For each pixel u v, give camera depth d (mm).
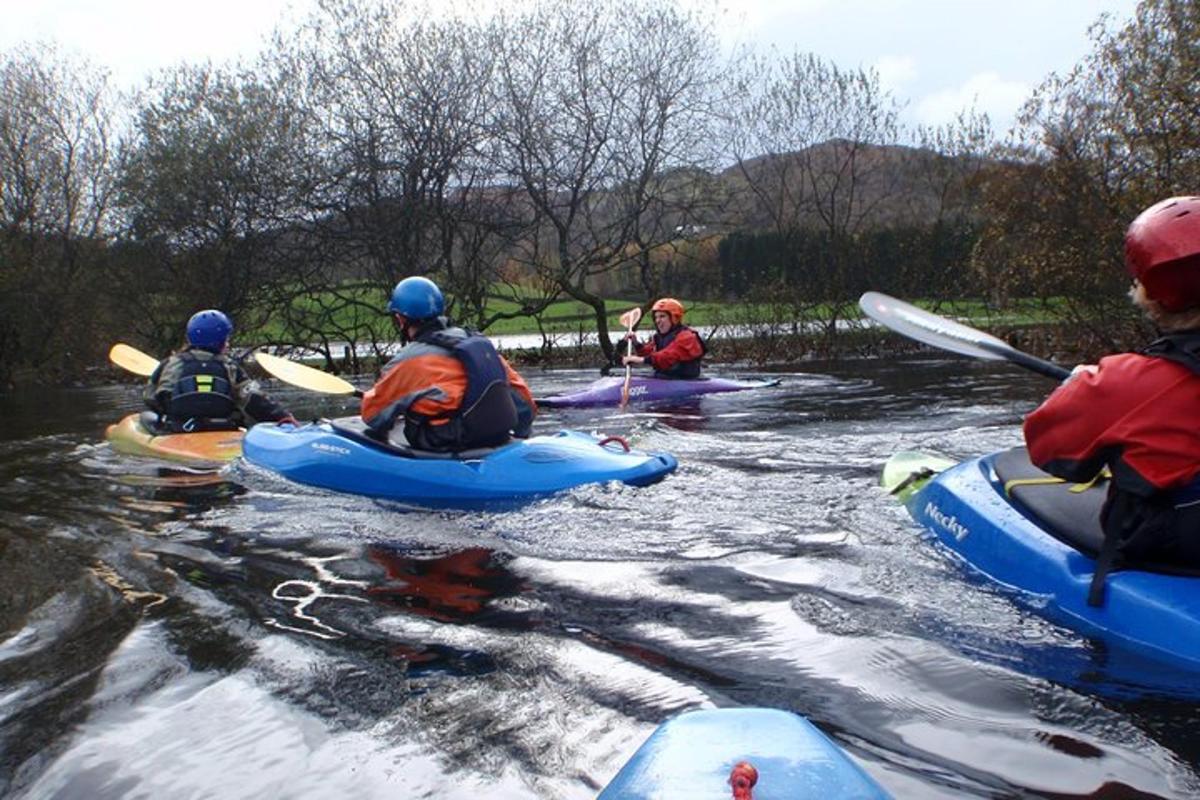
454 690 2529
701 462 5648
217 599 3385
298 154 15922
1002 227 13031
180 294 16297
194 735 2322
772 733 1674
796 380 11164
